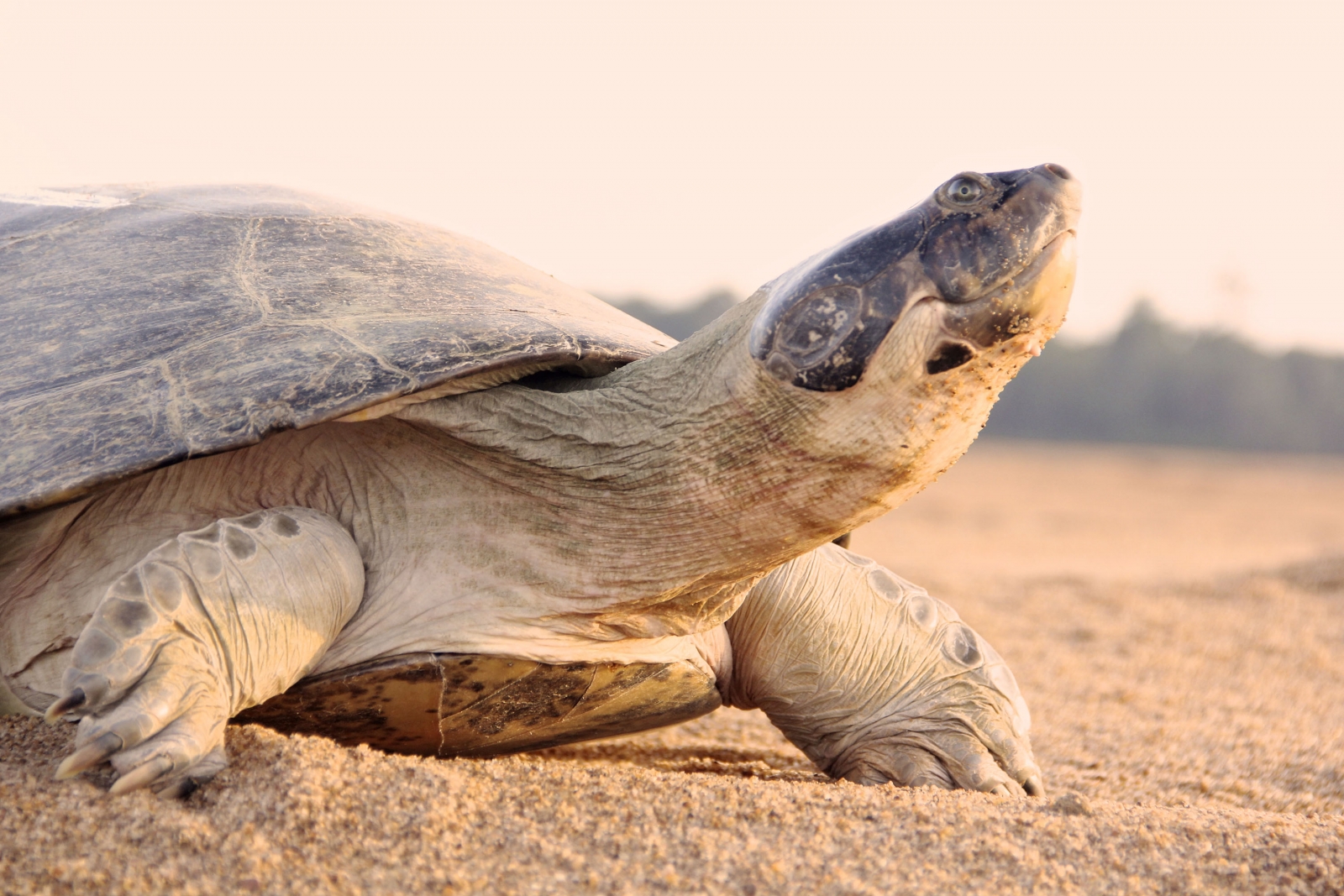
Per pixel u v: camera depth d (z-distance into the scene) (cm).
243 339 112
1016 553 433
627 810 107
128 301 114
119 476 107
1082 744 142
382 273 118
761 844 105
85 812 102
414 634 112
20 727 110
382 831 103
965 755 120
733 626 122
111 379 110
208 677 106
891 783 119
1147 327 2064
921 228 107
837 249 108
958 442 109
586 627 114
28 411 109
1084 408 1975
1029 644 215
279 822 103
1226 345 2056
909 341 106
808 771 131
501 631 113
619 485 111
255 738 107
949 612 124
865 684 122
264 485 114
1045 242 106
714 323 112
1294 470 1392
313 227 121
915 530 507
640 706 119
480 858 103
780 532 111
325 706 112
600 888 102
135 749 103
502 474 113
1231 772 136
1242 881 105
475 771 108
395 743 116
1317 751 141
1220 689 181
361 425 114
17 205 124
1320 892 105
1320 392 2008
